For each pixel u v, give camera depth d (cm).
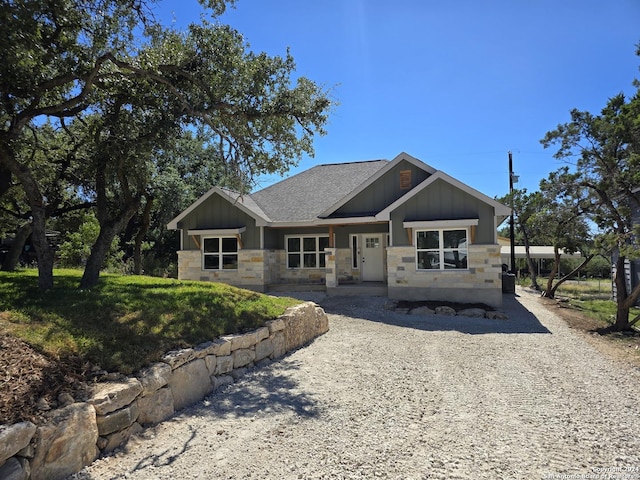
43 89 802
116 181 1359
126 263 2362
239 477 382
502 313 1304
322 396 601
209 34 965
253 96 1012
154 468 398
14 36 633
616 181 1170
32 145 1050
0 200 1293
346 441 456
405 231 1526
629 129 1130
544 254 3775
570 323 1248
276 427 494
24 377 431
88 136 1049
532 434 472
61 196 1405
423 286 1497
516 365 766
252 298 1001
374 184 1739
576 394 607
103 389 450
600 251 1272
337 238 1873
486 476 382
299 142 1119
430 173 1664
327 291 1678
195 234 1841
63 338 535
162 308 745
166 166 1900
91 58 866
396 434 473
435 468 396
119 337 584
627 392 618
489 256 1436
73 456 386
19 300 680
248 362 729
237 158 1055
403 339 981
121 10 876
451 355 835
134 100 989
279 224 1795
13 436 339
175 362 553
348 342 952
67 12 774
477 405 563
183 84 1013
